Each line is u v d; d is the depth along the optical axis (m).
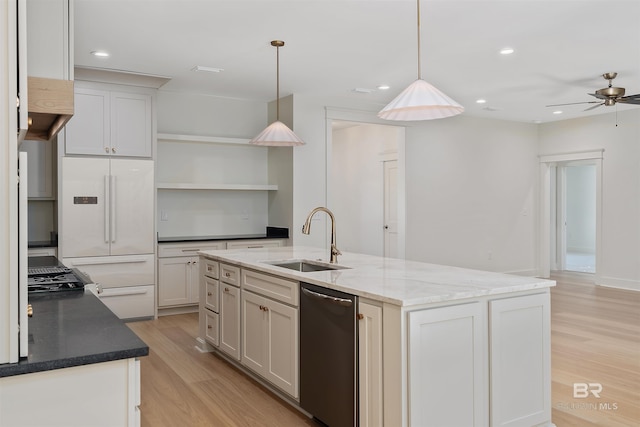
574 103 6.02
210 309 4.14
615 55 4.53
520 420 2.56
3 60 1.31
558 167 9.18
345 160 8.79
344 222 8.81
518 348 2.56
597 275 7.54
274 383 3.17
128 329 1.74
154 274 5.39
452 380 2.33
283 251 4.25
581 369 3.78
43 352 1.46
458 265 7.60
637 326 5.07
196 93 6.09
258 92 6.02
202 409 3.07
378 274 2.90
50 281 2.66
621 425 2.83
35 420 1.39
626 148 7.17
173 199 6.09
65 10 1.81
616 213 7.30
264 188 6.32
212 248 5.79
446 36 3.99
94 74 5.03
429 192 7.30
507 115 7.62
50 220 5.36
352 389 2.48
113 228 5.12
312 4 3.35
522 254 8.31
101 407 1.47
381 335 2.30
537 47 4.29
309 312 2.81
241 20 3.63
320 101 6.30
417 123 7.17
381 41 4.11
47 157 5.15
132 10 3.45
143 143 5.33
